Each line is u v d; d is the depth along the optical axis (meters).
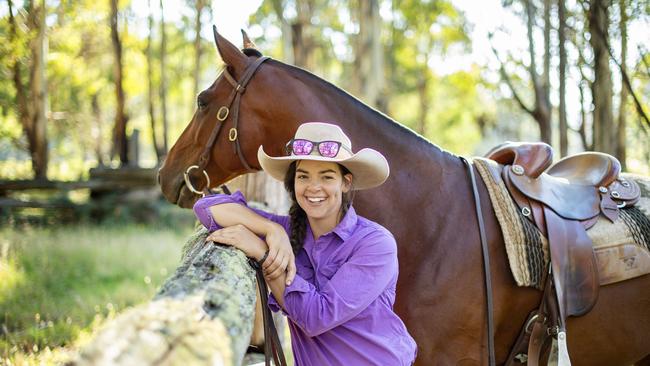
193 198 2.46
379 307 1.69
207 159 2.36
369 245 1.68
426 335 2.10
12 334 4.01
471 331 2.11
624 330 2.32
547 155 2.29
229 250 1.68
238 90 2.27
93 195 12.79
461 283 2.11
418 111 25.56
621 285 2.31
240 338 1.26
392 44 23.16
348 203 1.77
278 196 3.59
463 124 26.98
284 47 15.49
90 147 20.98
